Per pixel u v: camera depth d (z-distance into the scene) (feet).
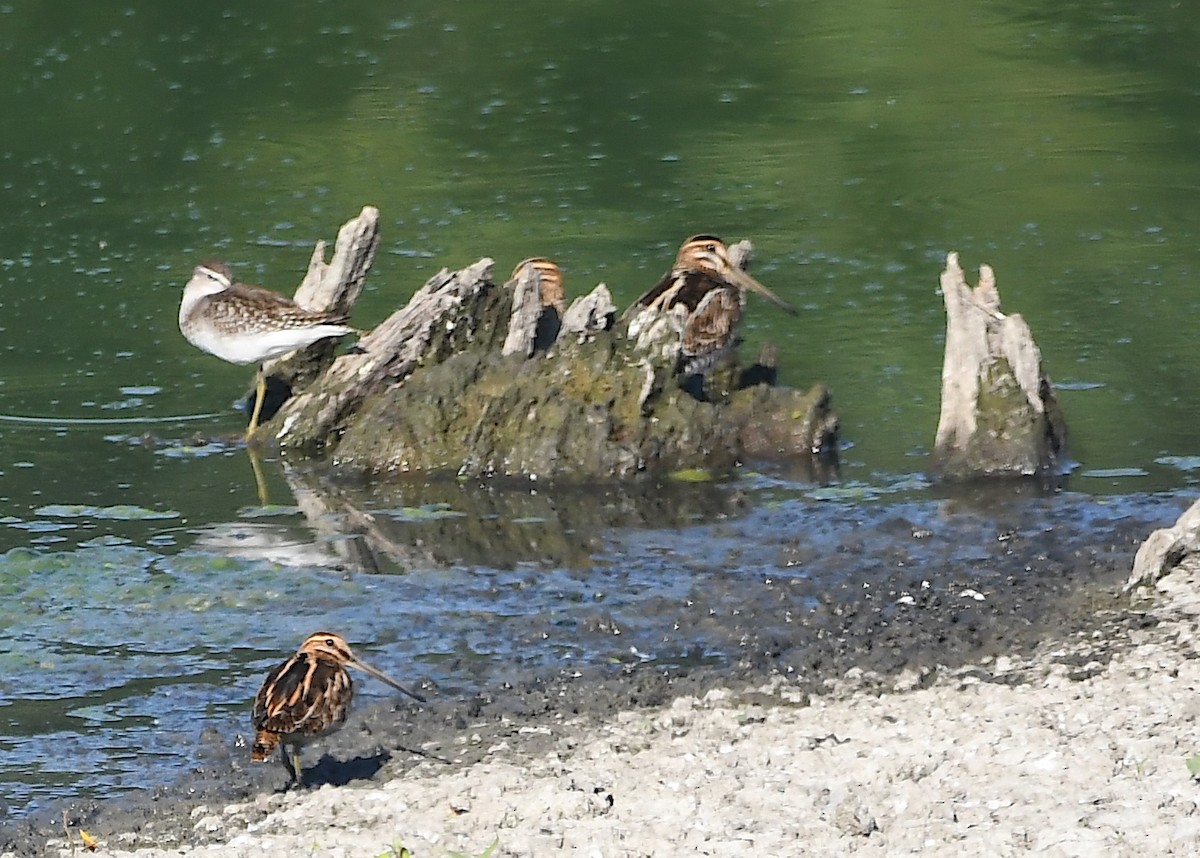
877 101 87.61
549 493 51.08
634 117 85.51
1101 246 69.56
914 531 46.83
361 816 31.68
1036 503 48.49
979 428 50.83
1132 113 85.87
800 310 63.57
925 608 41.91
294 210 73.97
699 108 86.43
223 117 85.25
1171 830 28.14
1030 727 33.55
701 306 54.95
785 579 44.09
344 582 44.39
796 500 49.52
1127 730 32.99
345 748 35.40
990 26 98.53
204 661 40.11
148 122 84.48
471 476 52.29
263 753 32.09
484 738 35.58
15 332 63.00
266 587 44.11
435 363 55.11
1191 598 40.81
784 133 83.20
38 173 78.28
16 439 54.80
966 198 75.20
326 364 57.62
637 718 36.32
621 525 48.29
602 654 40.16
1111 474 50.39
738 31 97.66
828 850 28.45
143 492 50.90
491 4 100.89
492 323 55.47
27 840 31.83
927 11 100.58
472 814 31.22
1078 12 101.14
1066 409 55.31
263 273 66.85
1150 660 37.17
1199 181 76.84
